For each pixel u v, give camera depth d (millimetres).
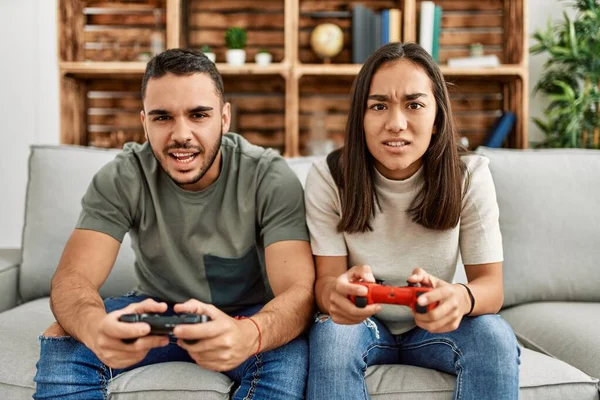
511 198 1549
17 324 1244
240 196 1217
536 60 2619
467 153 1207
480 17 2604
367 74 1086
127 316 848
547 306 1452
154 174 1218
